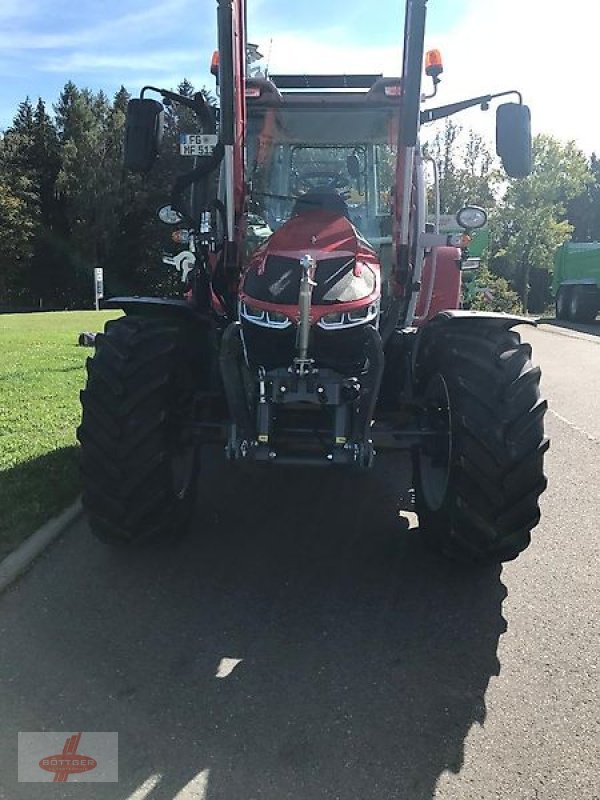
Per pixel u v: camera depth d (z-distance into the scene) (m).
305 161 5.12
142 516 3.76
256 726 2.70
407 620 3.46
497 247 32.72
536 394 3.66
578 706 2.84
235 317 4.36
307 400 3.56
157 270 49.03
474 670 3.07
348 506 4.92
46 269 51.44
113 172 50.09
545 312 33.38
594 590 3.77
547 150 31.08
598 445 6.59
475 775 2.47
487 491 3.55
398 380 4.44
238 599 3.63
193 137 4.25
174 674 3.00
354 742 2.62
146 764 2.51
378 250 4.78
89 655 3.13
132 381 3.69
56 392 8.24
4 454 5.66
